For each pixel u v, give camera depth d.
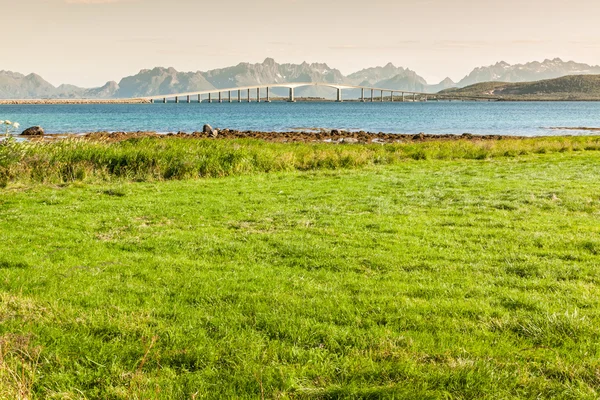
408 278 6.79
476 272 7.00
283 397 3.72
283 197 13.73
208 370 4.17
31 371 4.07
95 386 3.97
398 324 5.16
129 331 4.95
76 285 6.39
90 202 12.80
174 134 45.16
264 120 80.56
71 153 17.42
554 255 7.84
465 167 21.17
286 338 4.83
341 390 3.80
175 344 4.68
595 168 19.86
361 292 6.18
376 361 4.35
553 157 24.77
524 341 4.77
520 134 51.91
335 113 114.44
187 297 5.99
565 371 4.12
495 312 5.46
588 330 4.88
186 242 8.77
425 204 12.54
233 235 9.34
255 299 5.88
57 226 10.09
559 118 91.19
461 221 10.47
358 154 22.73
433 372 4.06
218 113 114.06
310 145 28.78
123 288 6.29
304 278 6.75
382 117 93.25
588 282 6.56
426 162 23.47
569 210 11.57
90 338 4.78
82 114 106.25
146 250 8.36
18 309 5.46
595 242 8.38
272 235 9.28
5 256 7.75
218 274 6.93
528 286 6.41
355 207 12.26
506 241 8.73
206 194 14.23
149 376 4.09
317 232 9.56
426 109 149.25
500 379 3.99
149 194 14.16
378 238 9.03
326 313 5.45
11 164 15.91
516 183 15.95
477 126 65.81
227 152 19.80
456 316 5.38
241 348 4.57
